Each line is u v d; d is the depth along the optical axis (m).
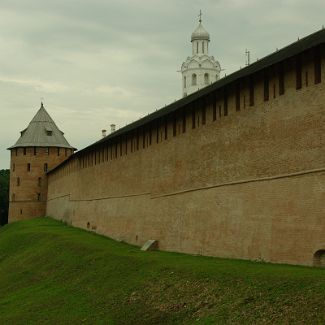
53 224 66.56
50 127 89.69
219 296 20.03
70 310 25.94
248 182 26.39
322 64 21.83
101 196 50.91
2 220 116.75
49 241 46.69
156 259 29.03
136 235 40.84
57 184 75.69
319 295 16.67
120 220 44.91
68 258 37.47
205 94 29.84
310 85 22.45
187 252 32.41
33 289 32.81
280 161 24.12
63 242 43.62
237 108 27.56
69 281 31.73
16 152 88.44
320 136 21.84
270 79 24.97
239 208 27.06
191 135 32.44
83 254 36.94
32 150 87.81
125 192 44.00
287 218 23.47
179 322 19.92
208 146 30.36
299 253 22.66
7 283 37.06
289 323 16.12
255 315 17.39
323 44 21.62
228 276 21.30
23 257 44.09
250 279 20.05
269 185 24.78
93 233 51.84
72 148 90.00
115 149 47.12
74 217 61.97
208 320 18.61
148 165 39.12
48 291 30.97
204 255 30.27
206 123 30.67
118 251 35.47
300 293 17.31
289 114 23.64
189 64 93.62
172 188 34.94
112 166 47.78
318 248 21.64
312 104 22.31
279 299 17.55
